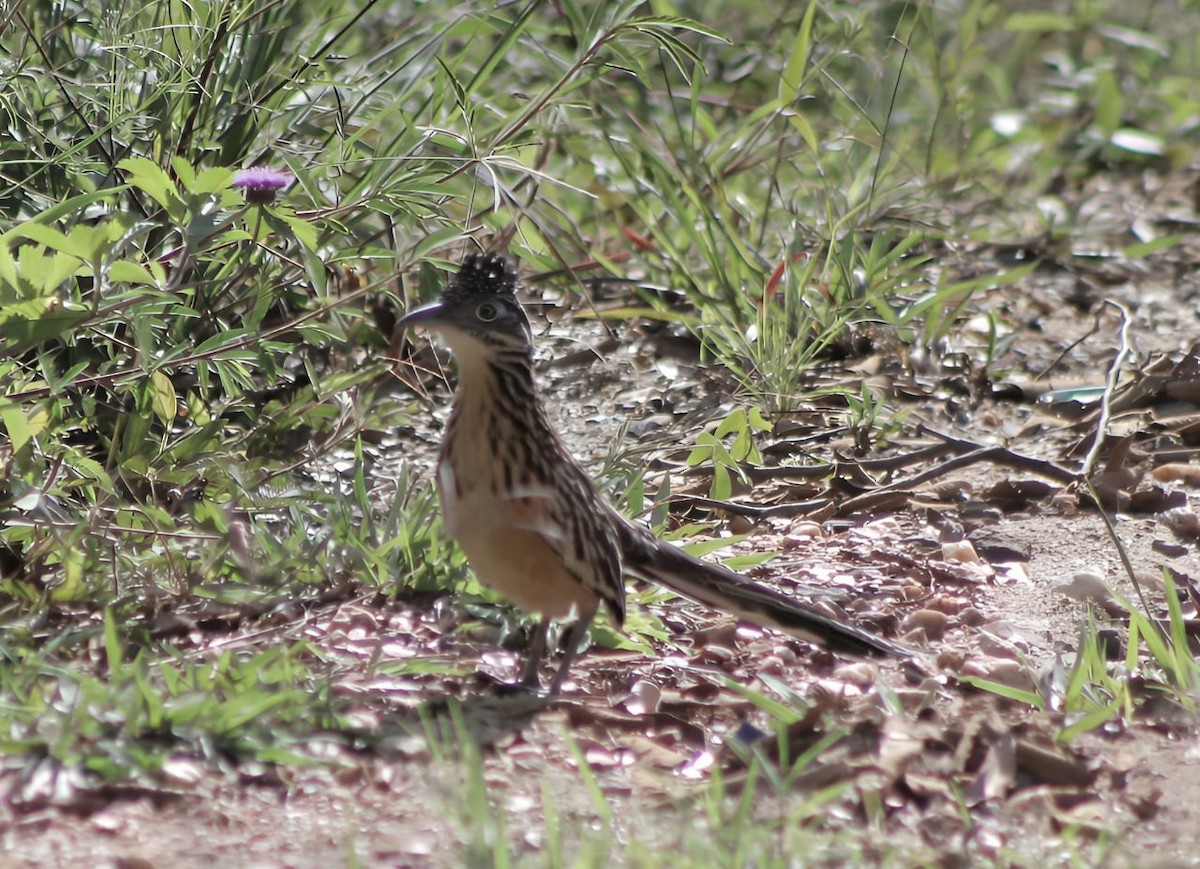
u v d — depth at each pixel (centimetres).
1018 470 1264
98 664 885
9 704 796
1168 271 1714
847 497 1237
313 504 1112
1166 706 893
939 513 1206
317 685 870
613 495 1147
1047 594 1077
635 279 1573
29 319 927
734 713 896
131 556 991
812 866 710
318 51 1266
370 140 1348
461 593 1021
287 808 750
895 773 808
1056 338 1544
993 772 814
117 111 1152
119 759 757
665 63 1808
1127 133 2034
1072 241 1788
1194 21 2341
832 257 1460
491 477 905
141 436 1088
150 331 1002
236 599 977
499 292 901
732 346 1412
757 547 1152
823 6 1683
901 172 1728
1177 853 741
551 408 1380
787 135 1697
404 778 785
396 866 702
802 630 973
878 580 1097
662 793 788
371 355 1360
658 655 988
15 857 691
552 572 913
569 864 703
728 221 1496
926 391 1423
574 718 875
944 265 1673
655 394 1401
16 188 1145
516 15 1571
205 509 1034
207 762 775
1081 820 775
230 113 1227
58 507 1000
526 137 1389
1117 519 1188
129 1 1221
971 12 2003
